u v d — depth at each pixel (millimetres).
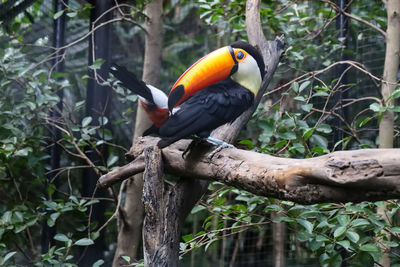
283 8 6273
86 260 6434
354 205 4605
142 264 4344
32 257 6129
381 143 5109
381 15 6508
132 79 3543
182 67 8062
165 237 3270
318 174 2371
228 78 3600
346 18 6316
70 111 6324
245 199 4680
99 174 6070
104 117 6062
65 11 6477
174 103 3346
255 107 4078
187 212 3553
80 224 6219
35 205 6133
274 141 5824
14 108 5852
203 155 3303
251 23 4520
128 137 6988
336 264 4145
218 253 8008
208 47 8125
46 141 6301
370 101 6414
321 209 4508
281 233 7270
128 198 6324
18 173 6102
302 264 7160
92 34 5965
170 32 8203
